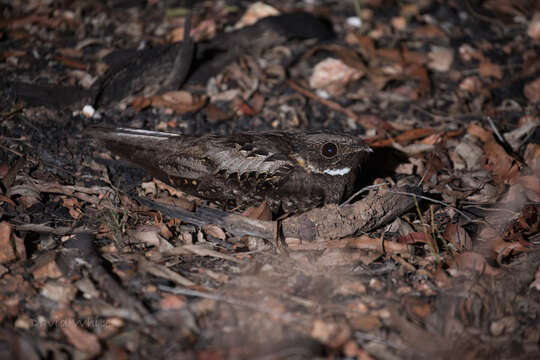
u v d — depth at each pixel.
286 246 3.90
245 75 5.98
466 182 4.77
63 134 5.01
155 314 3.27
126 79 5.58
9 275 3.48
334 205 3.98
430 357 3.03
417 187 4.15
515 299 3.48
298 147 4.04
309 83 6.06
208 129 5.34
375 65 6.37
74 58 6.10
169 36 6.53
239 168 4.02
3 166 4.48
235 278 3.59
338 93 5.99
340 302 3.41
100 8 7.15
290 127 5.43
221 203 4.28
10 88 5.46
